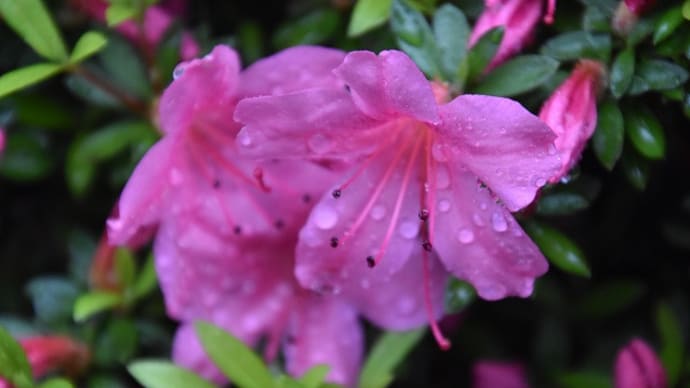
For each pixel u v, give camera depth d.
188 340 0.37
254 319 0.37
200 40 0.37
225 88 0.34
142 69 0.38
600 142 0.34
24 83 0.35
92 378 0.38
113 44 0.38
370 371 0.37
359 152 0.34
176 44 0.37
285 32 0.37
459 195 0.34
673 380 0.38
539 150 0.32
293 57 0.34
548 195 0.35
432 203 0.34
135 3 0.36
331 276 0.35
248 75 0.34
